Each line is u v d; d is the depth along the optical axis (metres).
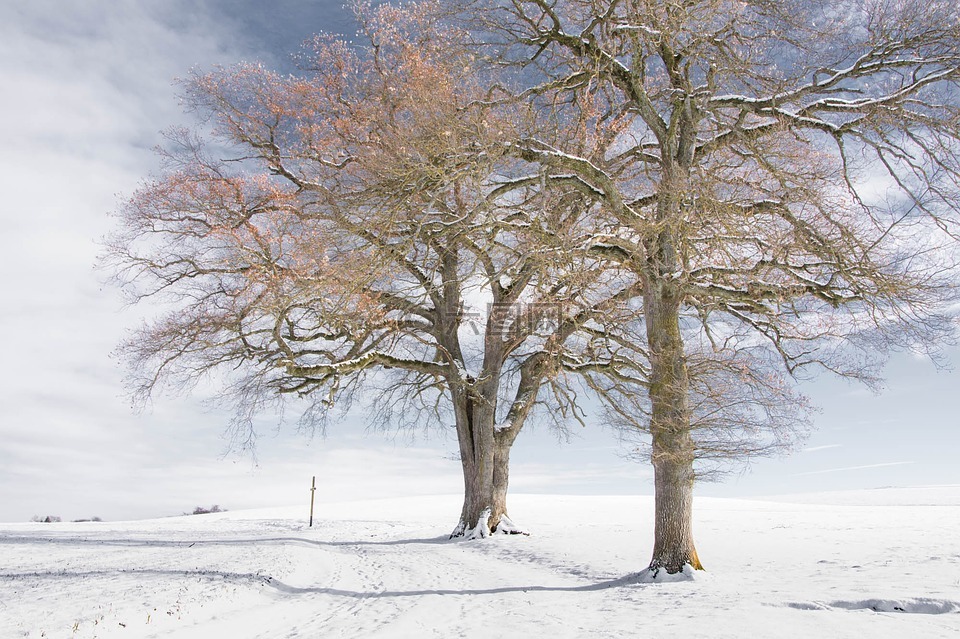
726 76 12.63
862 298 12.12
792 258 12.95
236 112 22.09
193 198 19.69
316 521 34.56
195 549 17.78
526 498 49.97
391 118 15.36
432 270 14.19
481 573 13.55
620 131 14.82
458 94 13.53
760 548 14.92
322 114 21.59
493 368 21.95
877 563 11.73
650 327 12.41
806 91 11.88
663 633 6.76
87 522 36.81
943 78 11.40
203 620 8.21
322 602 10.25
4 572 12.57
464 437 22.28
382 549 19.14
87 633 6.99
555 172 13.40
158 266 20.16
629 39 13.34
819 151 12.22
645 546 16.66
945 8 11.01
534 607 9.12
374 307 16.16
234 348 19.61
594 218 12.67
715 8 11.54
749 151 12.56
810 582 9.96
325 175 18.41
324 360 19.95
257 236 18.03
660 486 11.66
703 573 11.08
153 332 19.06
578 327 17.22
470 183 12.36
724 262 12.41
